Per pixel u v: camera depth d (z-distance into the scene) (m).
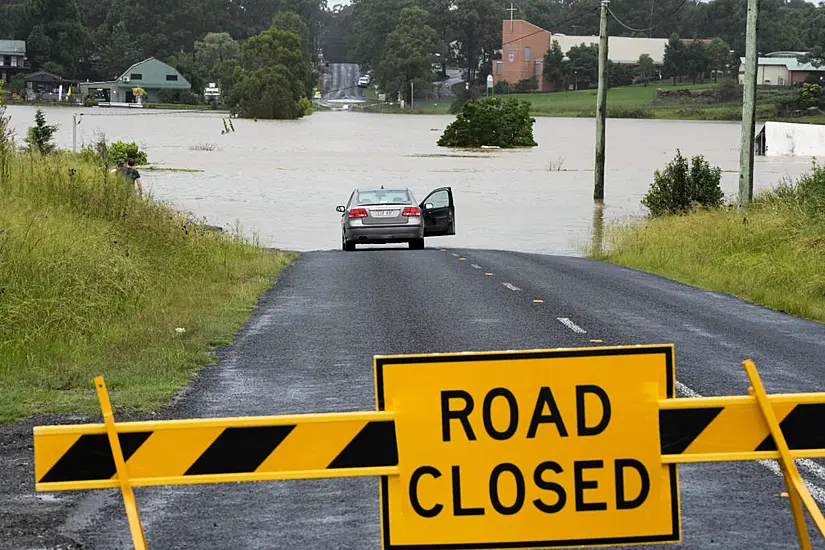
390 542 8.32
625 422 8.41
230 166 125.50
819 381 18.89
